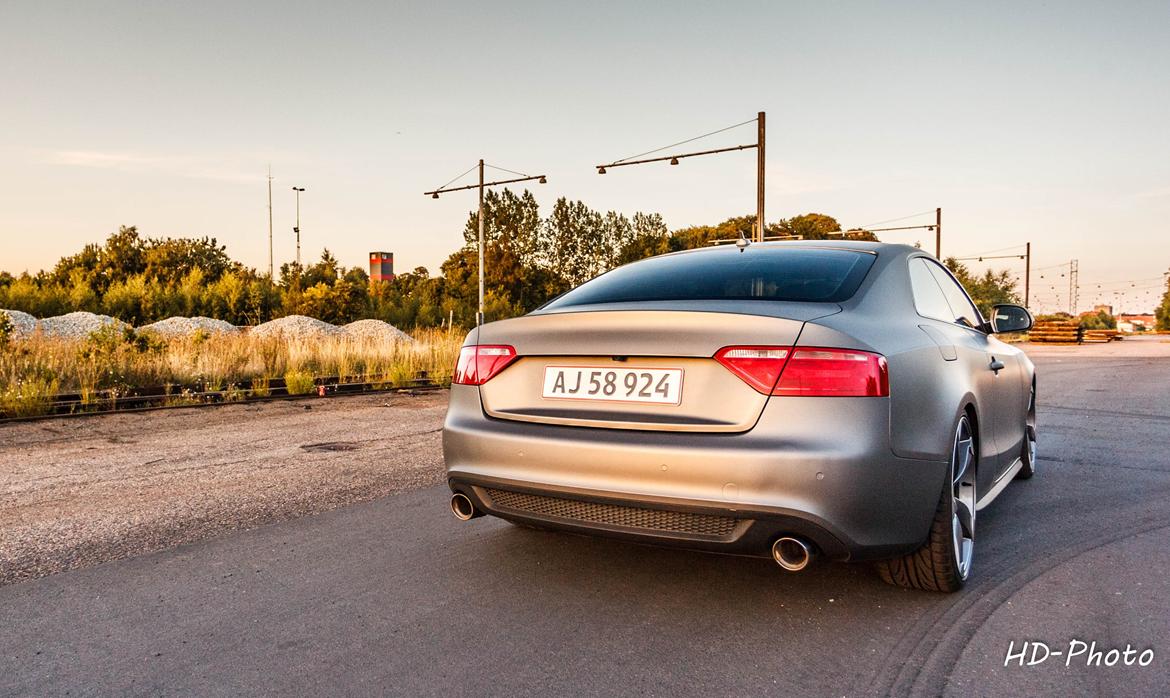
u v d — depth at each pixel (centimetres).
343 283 2781
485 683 232
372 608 291
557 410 294
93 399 886
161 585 316
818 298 296
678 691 226
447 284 4341
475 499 313
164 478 514
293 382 1070
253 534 388
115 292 2469
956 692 224
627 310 284
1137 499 456
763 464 249
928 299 362
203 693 226
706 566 338
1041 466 559
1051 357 2128
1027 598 298
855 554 260
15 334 1362
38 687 230
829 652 252
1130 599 296
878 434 255
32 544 370
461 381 324
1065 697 221
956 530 306
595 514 280
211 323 1983
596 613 286
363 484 498
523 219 5350
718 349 264
